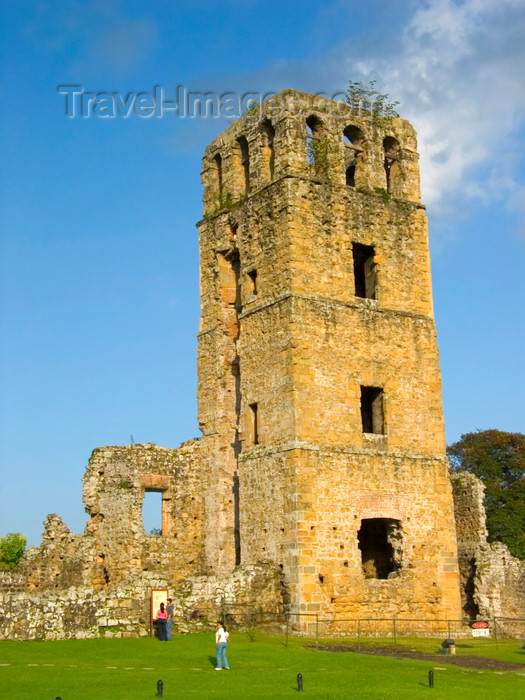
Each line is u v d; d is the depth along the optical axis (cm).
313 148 4244
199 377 4575
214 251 4544
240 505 4025
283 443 3875
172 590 3647
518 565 4662
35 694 2358
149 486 4384
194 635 3503
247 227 4269
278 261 4062
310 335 3969
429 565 4056
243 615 3681
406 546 4012
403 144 4503
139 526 4312
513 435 7244
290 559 3750
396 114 4519
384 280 4259
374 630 3822
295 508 3766
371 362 4116
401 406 4162
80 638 3394
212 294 4544
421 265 4400
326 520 3822
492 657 3269
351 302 4119
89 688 2445
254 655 3069
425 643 3641
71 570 4312
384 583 3909
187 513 4459
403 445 4125
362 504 3931
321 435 3897
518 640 3972
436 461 4194
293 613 3694
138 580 3559
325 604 3741
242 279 4250
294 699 2348
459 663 3070
